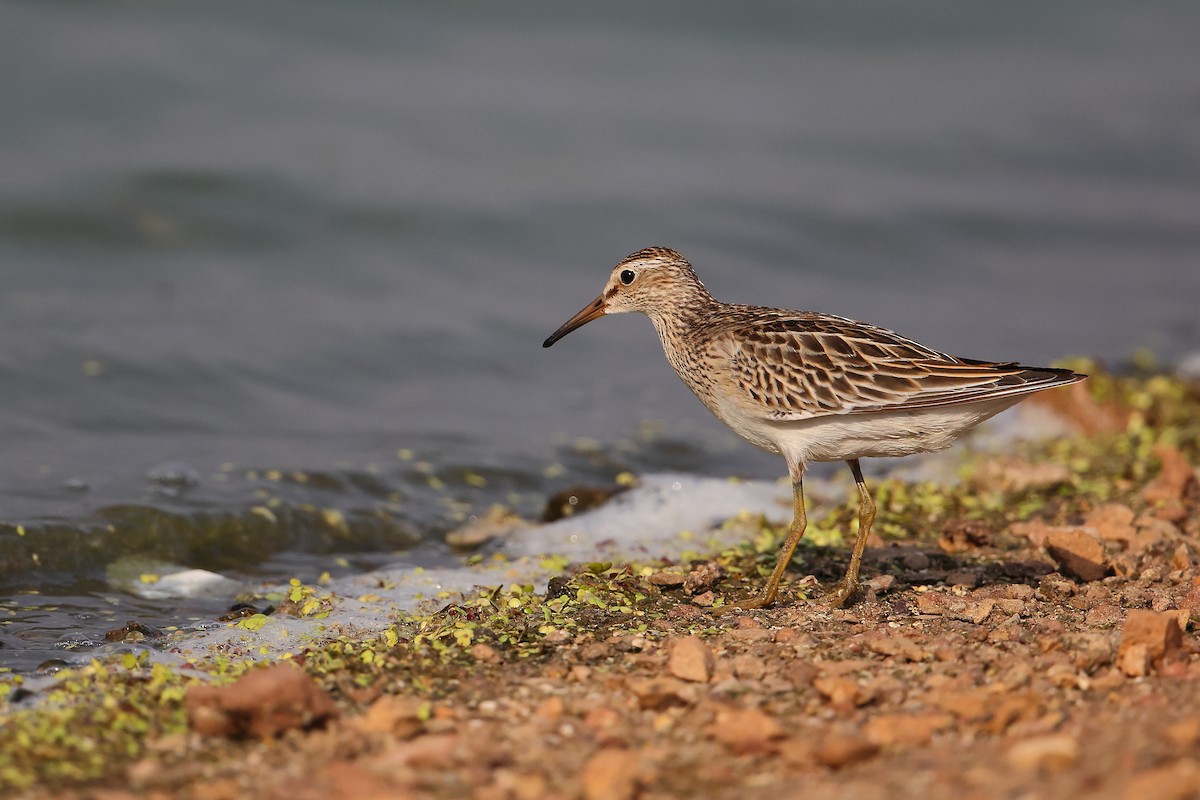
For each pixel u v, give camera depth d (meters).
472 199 23.62
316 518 12.84
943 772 6.49
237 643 9.18
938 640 8.79
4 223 21.02
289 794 6.52
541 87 29.55
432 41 31.00
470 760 6.89
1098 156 31.59
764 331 10.07
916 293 23.06
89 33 27.70
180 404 15.86
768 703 7.72
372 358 18.03
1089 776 6.14
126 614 10.51
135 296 19.09
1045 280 24.44
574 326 11.40
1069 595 10.12
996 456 14.92
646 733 7.32
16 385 15.50
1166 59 40.00
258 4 30.03
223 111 25.75
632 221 23.75
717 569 10.55
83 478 13.14
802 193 26.17
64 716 7.48
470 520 13.42
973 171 29.56
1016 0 41.53
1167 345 20.81
